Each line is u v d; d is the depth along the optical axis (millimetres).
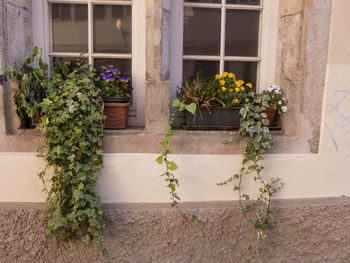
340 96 2680
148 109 2570
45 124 2352
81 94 2369
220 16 2873
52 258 2609
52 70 2756
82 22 2785
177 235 2662
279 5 2801
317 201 2770
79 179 2416
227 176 2672
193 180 2650
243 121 2572
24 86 2375
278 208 2727
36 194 2572
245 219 2711
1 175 2541
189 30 2859
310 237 2781
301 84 2648
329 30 2605
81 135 2426
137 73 2803
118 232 2631
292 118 2707
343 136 2727
